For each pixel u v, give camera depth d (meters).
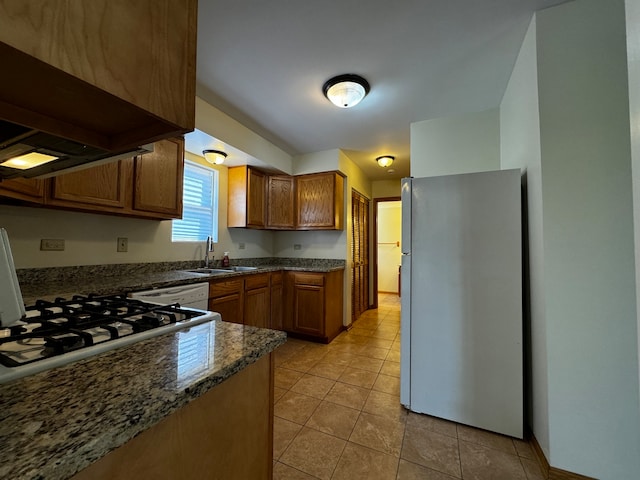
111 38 0.48
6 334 0.75
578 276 1.27
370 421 1.70
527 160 1.58
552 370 1.29
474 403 1.66
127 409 0.42
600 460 1.21
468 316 1.69
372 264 4.99
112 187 1.78
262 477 0.79
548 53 1.36
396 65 1.81
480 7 1.37
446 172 2.48
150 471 0.48
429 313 1.79
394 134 2.91
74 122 0.63
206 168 3.01
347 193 3.68
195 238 2.91
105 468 0.41
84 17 0.44
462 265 1.72
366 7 1.37
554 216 1.31
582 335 1.25
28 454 0.32
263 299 2.95
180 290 1.94
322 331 3.10
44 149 0.73
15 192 1.30
